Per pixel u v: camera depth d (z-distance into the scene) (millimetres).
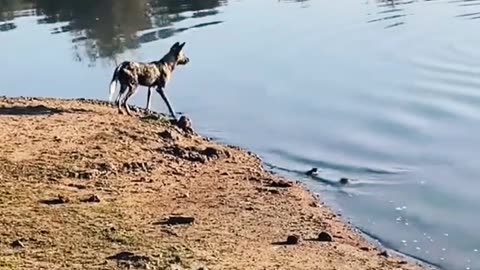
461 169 18438
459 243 14695
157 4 48875
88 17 45594
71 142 18797
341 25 38594
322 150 20391
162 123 21625
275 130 22297
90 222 13852
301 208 16141
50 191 15453
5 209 14133
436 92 24938
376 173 18562
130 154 18375
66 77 30562
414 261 13945
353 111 23609
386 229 15352
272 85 27484
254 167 18953
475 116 22234
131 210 14867
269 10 44938
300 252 13547
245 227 14617
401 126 21891
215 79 28875
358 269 13023
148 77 22188
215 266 12141
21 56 35281
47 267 11391
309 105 24609
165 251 12633
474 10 39594
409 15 39906
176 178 17406
